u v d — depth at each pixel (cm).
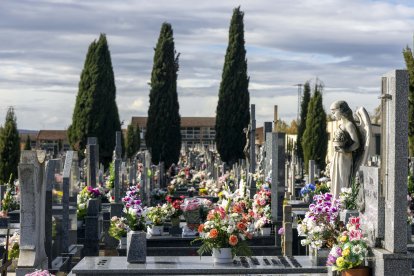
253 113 3353
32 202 1394
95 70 5372
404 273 1113
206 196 3334
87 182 2808
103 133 5378
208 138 12025
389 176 1129
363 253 1152
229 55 5731
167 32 5912
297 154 6166
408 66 3206
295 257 1430
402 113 1116
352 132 1770
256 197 1953
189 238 1855
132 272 1312
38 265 1414
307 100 6231
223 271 1318
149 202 3020
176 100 5897
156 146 5850
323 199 1352
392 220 1118
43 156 1478
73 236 1812
